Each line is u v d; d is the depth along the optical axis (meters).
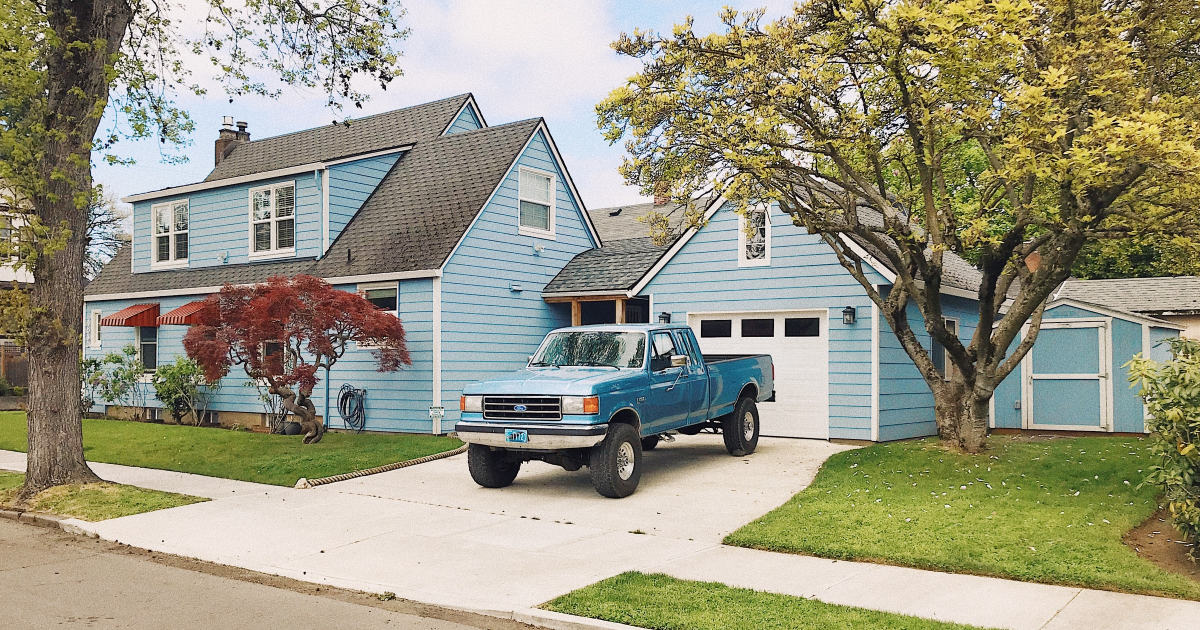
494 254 17.97
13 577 7.43
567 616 6.01
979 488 10.02
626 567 7.46
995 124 10.02
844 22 10.35
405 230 18.05
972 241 10.30
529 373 11.42
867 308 14.59
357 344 17.52
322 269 18.20
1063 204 10.27
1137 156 8.59
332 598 6.75
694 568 7.39
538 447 10.36
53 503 10.59
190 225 21.58
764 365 14.38
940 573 7.15
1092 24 9.23
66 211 11.22
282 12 13.50
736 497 10.49
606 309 20.25
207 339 14.55
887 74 10.81
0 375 27.83
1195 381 7.06
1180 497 7.17
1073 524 8.26
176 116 12.75
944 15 9.10
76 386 11.57
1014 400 17.91
